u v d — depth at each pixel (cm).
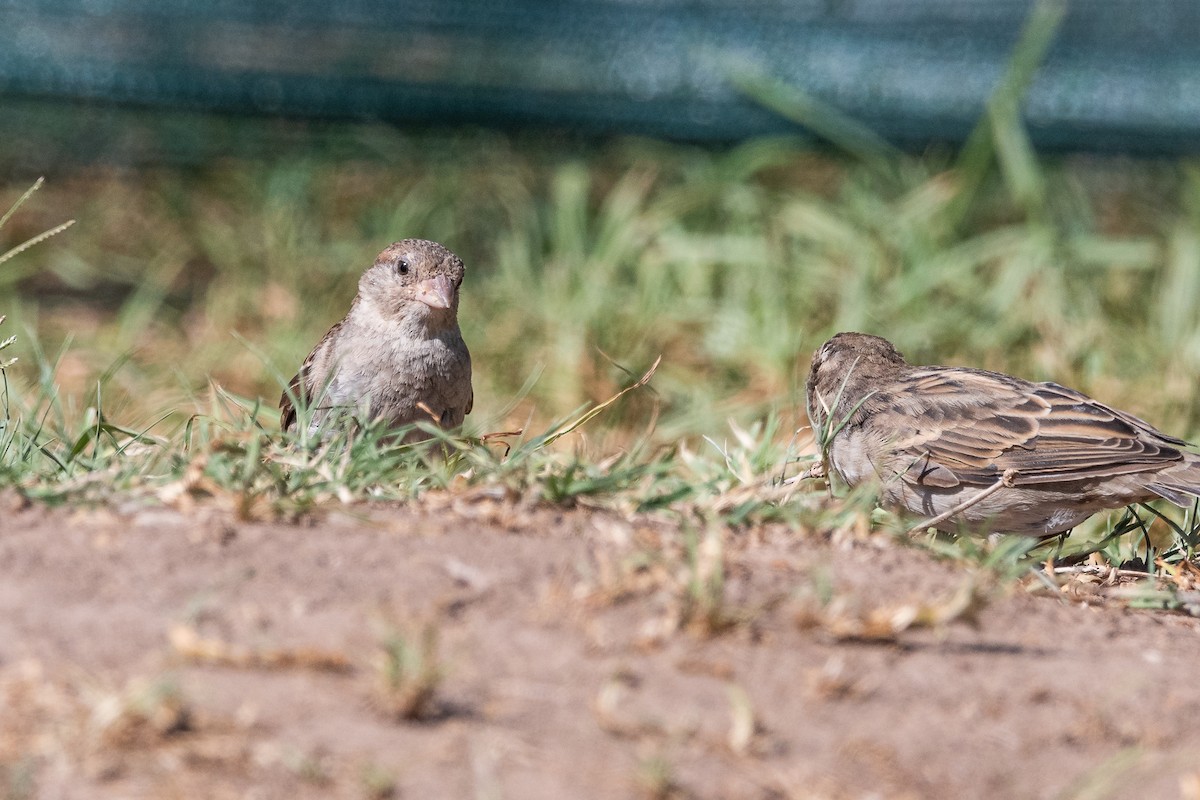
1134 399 1491
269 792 508
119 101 1894
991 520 997
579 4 1941
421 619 627
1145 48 1923
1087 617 745
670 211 1881
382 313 1070
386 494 779
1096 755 595
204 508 721
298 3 1898
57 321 1758
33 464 820
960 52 1919
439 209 2028
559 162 2158
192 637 580
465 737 549
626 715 573
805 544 763
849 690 611
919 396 1027
